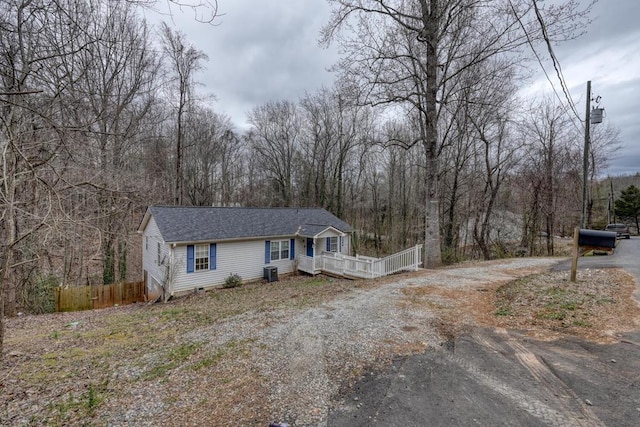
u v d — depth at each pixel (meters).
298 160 32.41
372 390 3.92
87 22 7.15
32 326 8.77
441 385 3.90
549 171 20.97
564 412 3.20
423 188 26.83
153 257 15.58
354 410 3.53
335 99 24.72
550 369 4.07
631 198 35.34
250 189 36.12
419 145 25.84
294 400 3.82
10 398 4.31
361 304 7.77
